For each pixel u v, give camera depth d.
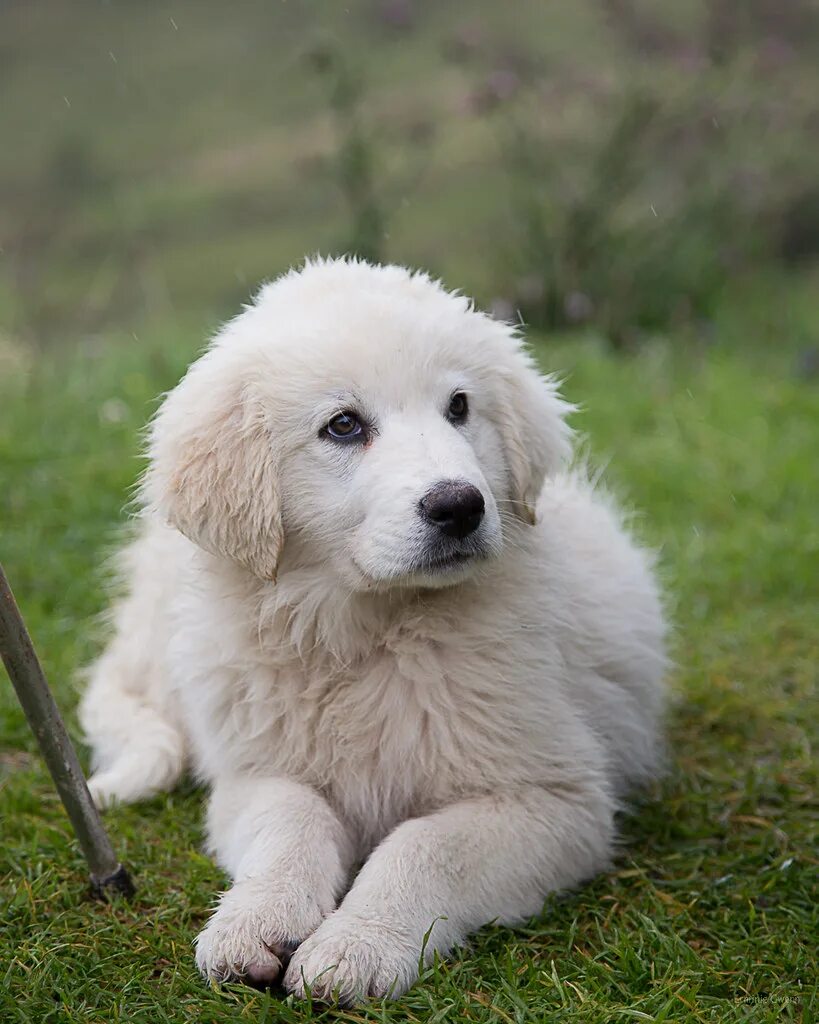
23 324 14.65
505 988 4.04
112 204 18.28
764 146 15.95
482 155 17.70
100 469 9.62
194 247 16.67
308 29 17.61
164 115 20.64
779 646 7.32
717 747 6.13
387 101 15.94
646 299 14.15
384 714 4.88
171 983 4.12
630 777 5.72
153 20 23.77
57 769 4.49
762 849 5.00
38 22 23.97
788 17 15.27
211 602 5.09
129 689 6.41
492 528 4.71
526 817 4.69
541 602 5.11
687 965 4.21
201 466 4.91
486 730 4.82
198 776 5.74
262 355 4.93
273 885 4.32
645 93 13.95
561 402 5.56
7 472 9.61
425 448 4.72
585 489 6.34
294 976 4.05
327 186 17.09
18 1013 3.92
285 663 4.96
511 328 5.55
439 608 4.92
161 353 12.25
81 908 4.61
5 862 5.00
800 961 4.22
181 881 4.90
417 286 5.38
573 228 14.07
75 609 7.89
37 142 19.91
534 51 15.48
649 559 6.54
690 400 11.47
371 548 4.67
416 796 4.93
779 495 9.57
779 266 16.47
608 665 5.62
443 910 4.32
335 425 4.84
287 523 4.92
